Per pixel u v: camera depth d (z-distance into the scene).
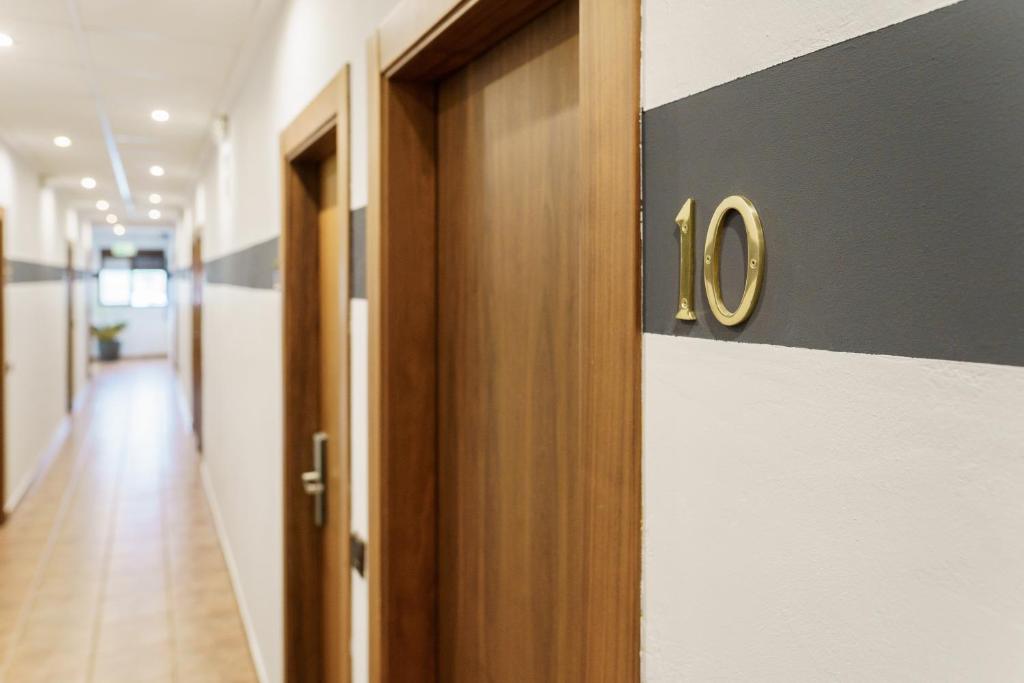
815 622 0.48
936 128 0.39
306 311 2.32
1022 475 0.36
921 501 0.41
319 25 1.87
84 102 3.77
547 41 1.02
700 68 0.58
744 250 0.53
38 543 4.27
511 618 1.13
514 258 1.11
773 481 0.51
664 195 0.62
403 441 1.36
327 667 2.28
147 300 15.88
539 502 1.06
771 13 0.51
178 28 2.67
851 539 0.45
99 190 7.36
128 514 4.82
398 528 1.37
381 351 1.35
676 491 0.61
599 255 0.70
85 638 3.14
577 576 0.96
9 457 4.73
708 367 0.57
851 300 0.45
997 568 0.37
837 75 0.45
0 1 2.44
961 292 0.38
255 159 2.98
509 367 1.13
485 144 1.19
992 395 0.37
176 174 6.27
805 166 0.48
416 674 1.39
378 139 1.35
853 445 0.45
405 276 1.35
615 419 0.68
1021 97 0.36
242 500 3.38
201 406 6.14
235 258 3.64
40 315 6.11
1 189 4.70
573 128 0.96
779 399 0.50
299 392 2.32
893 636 0.43
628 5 0.65
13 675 2.83
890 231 0.42
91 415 8.54
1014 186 0.36
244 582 3.32
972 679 0.38
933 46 0.40
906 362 0.41
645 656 0.66
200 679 2.84
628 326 0.66
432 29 1.12
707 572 0.58
